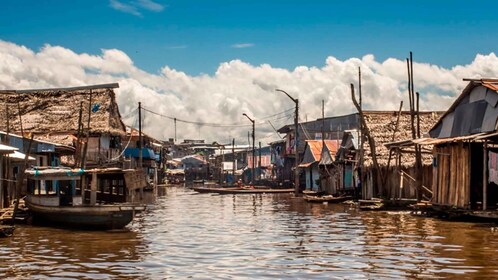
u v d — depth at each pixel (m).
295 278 14.03
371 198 39.50
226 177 114.94
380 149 41.06
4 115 47.72
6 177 28.81
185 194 66.44
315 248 19.05
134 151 73.56
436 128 34.91
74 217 24.91
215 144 169.38
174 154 165.50
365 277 14.04
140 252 18.30
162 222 29.08
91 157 47.56
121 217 24.84
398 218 29.72
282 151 88.19
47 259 16.91
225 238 21.98
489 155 28.33
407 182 37.69
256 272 14.84
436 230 23.66
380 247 19.03
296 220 29.70
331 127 77.06
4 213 26.42
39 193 31.30
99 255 17.69
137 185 27.92
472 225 25.47
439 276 14.04
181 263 16.23
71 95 49.38
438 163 29.91
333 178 52.53
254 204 44.97
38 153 38.66
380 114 46.50
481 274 14.24
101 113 47.88
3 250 18.75
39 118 47.44
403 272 14.60
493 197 29.48
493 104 28.48
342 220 29.22
